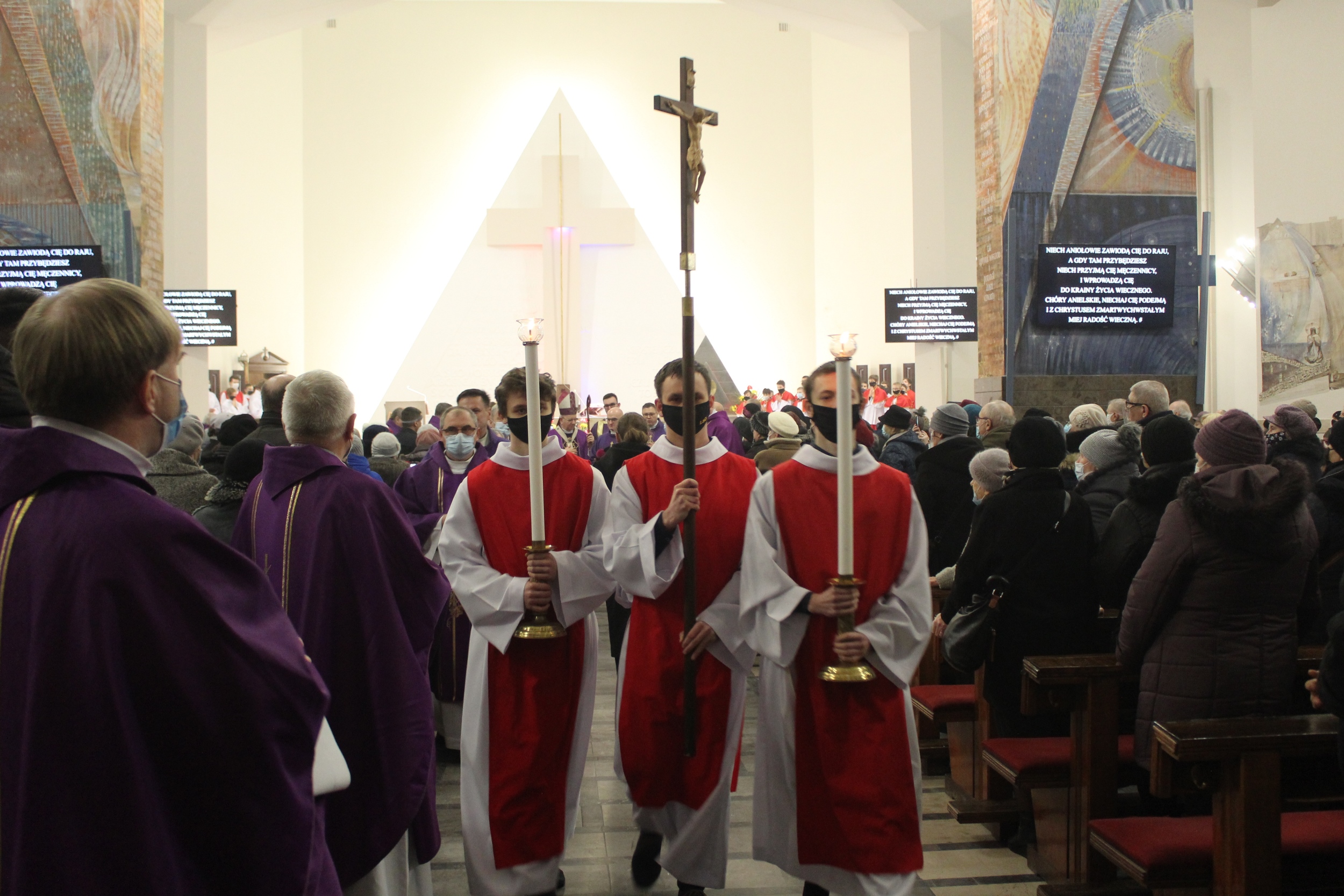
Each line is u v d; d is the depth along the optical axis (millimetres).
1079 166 8477
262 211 19516
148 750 1159
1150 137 8492
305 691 1263
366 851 2287
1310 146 11273
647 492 3043
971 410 7359
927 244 13047
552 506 2959
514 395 2988
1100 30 8453
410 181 20781
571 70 21016
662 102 2764
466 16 20875
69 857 1100
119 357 1251
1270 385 11703
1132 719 3361
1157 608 2646
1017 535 3262
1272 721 2404
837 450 2664
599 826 3609
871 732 2492
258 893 1188
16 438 1235
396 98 20781
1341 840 2385
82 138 8086
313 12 13617
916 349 12828
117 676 1140
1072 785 2928
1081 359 8414
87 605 1143
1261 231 11836
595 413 16719
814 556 2600
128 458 1271
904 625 2518
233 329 11867
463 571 2863
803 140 21453
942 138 13000
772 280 21375
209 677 1183
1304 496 2512
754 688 5551
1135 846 2502
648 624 2932
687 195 2883
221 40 13617
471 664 2887
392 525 2410
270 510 2389
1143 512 3148
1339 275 10844
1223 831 2348
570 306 19703
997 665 3326
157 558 1183
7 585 1170
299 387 2471
